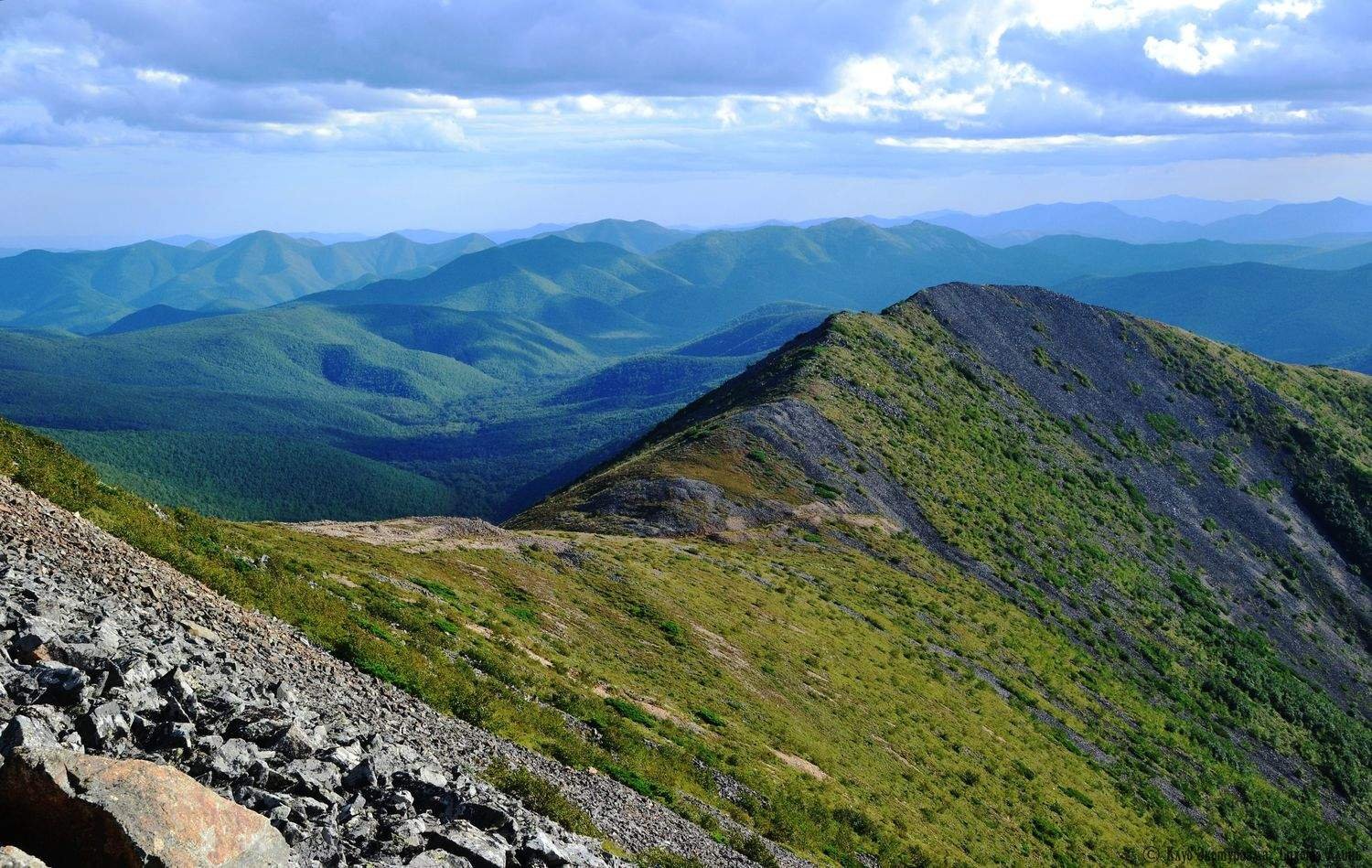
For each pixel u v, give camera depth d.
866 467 102.38
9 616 13.16
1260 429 164.25
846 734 48.09
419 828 12.42
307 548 39.00
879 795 42.38
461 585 43.06
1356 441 169.25
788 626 60.31
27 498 22.09
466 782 16.92
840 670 56.84
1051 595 97.81
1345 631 126.75
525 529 75.62
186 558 24.78
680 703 40.34
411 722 21.20
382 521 55.66
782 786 35.66
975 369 148.50
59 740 10.12
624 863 17.12
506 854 13.02
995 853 43.69
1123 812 59.94
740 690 46.09
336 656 24.08
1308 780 87.12
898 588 79.12
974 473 115.94
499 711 26.77
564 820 18.75
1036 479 124.88
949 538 97.00
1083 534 116.50
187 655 15.87
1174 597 113.69
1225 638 108.75
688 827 24.97
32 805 8.37
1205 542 132.12
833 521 88.25
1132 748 73.19
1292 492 153.12
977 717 61.84
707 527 78.81
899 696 58.06
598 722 31.83
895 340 144.50
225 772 11.36
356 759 14.21
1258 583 127.88
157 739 11.55
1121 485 136.38
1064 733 68.62
